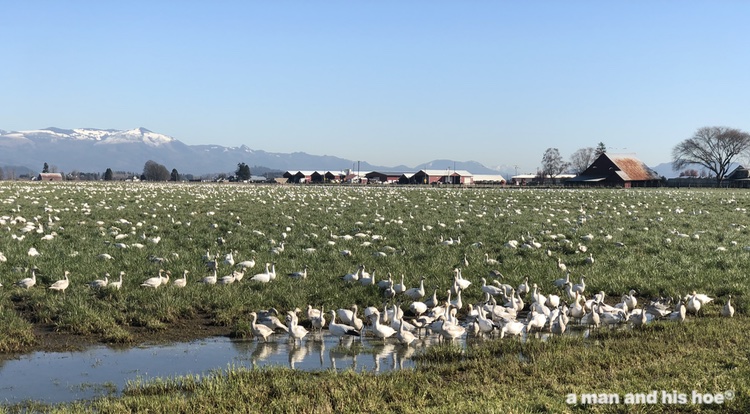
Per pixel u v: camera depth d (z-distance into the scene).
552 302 19.28
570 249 28.70
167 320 17.78
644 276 23.16
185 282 20.39
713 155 144.50
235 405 11.31
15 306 18.61
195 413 11.05
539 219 42.81
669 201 63.81
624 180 132.88
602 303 18.62
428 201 61.34
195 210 48.62
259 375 13.03
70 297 18.67
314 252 27.00
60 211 44.34
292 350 15.71
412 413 10.68
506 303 19.47
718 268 24.55
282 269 23.59
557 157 199.25
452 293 20.39
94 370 13.94
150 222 38.62
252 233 33.31
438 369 13.38
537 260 26.00
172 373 13.80
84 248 27.06
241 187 99.25
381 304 19.67
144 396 11.92
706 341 14.95
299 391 11.95
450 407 10.84
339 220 41.00
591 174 142.50
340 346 16.05
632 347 14.53
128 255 25.23
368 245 29.28
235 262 24.61
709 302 19.94
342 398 11.52
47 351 15.27
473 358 14.32
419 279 22.12
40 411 11.53
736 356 13.41
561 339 15.57
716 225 39.88
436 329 16.48
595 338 16.14
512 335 16.67
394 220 40.53
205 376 13.35
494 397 11.32
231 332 16.94
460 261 25.44
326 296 19.83
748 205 59.47
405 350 15.72
